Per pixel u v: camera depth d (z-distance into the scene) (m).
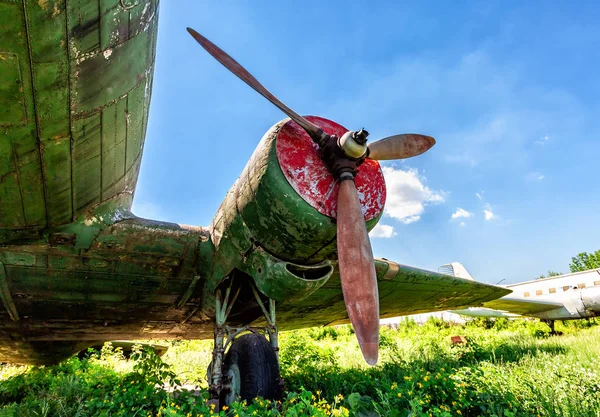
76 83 2.25
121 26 2.19
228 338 3.78
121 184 3.48
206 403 3.28
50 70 2.10
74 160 2.74
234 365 3.58
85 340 5.91
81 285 4.00
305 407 2.79
